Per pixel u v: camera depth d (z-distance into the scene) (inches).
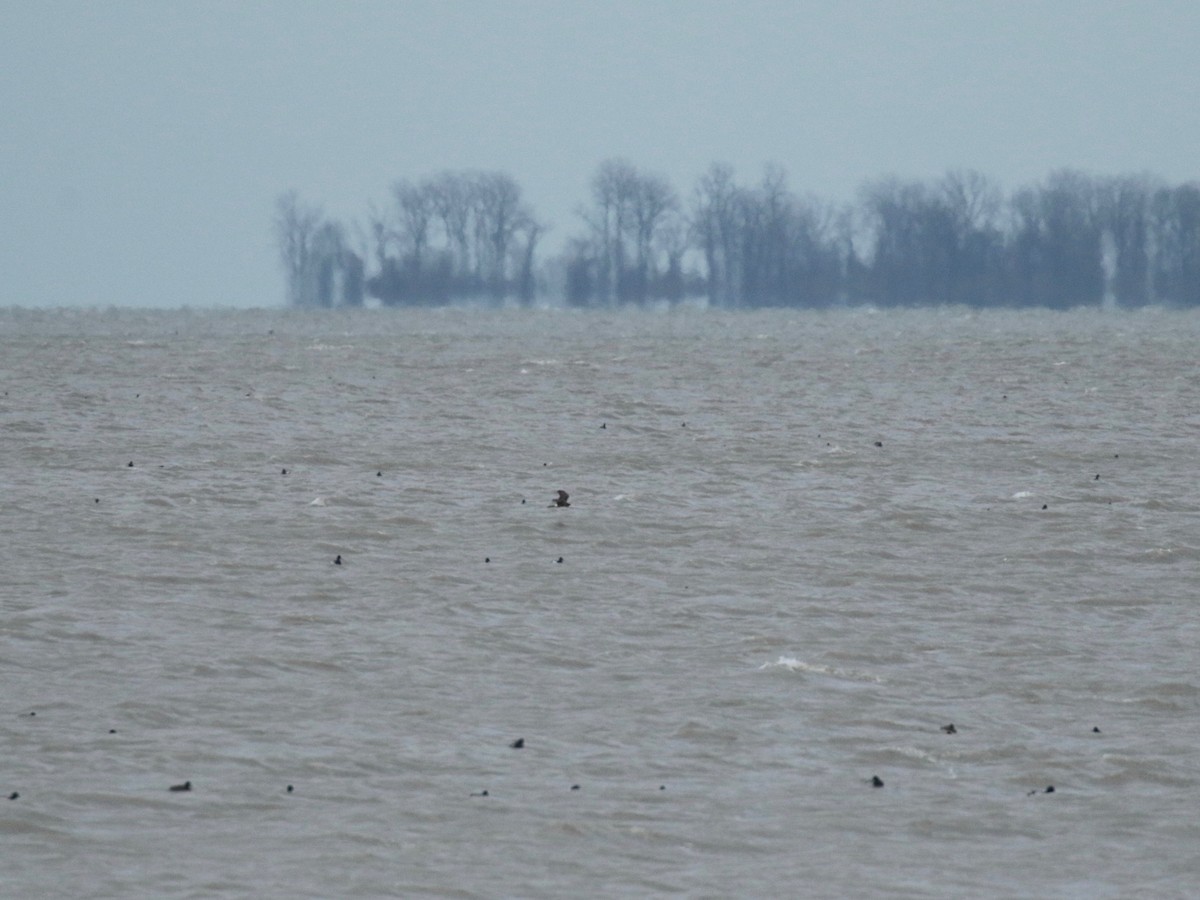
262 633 4151.1
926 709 3656.5
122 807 3021.7
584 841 2925.7
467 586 4667.8
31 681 3713.1
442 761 3282.5
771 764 3314.5
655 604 4505.4
